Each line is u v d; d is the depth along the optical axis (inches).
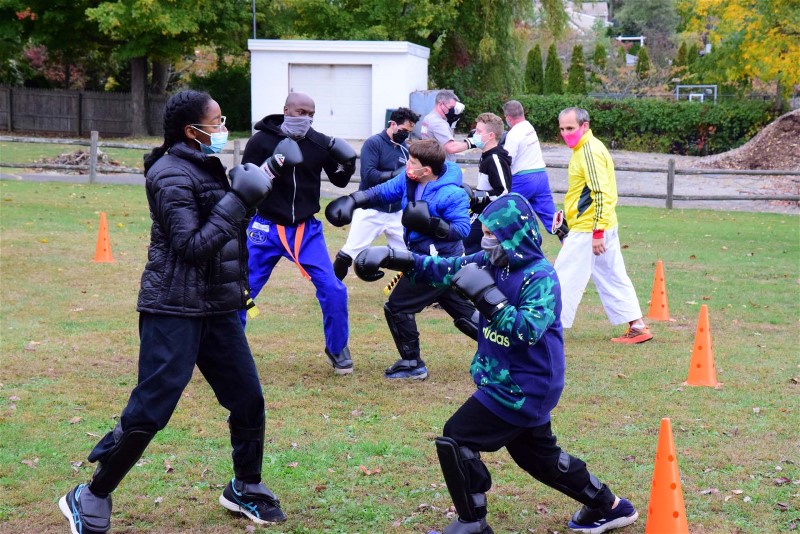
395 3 1406.3
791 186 901.2
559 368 149.2
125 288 379.2
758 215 701.9
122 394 242.8
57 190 695.1
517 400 146.6
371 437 215.3
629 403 245.0
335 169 258.2
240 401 163.2
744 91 1375.5
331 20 1433.3
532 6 1528.1
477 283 142.5
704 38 2281.0
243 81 1499.8
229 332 160.1
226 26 1348.4
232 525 167.0
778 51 1149.1
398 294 262.2
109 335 303.7
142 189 731.4
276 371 270.7
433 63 1515.7
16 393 240.4
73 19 1330.0
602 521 164.7
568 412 236.2
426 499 180.2
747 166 1020.5
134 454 149.9
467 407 151.0
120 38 1316.4
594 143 295.3
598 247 295.6
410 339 263.6
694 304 378.0
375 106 1251.8
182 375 151.6
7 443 204.4
